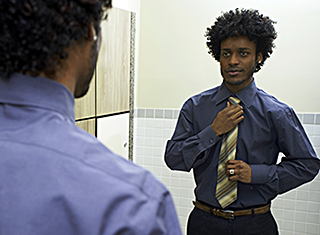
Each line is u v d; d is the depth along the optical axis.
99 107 1.75
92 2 0.44
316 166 1.30
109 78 1.85
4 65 0.40
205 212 1.38
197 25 2.47
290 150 1.30
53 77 0.43
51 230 0.35
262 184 1.31
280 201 2.37
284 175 1.30
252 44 1.29
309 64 2.24
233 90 1.37
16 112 0.41
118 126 2.02
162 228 0.38
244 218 1.29
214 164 1.36
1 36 0.39
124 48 2.03
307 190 2.31
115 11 1.87
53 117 0.41
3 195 0.36
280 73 2.31
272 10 2.29
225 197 1.31
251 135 1.33
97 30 0.48
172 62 2.57
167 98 2.61
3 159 0.37
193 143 1.38
